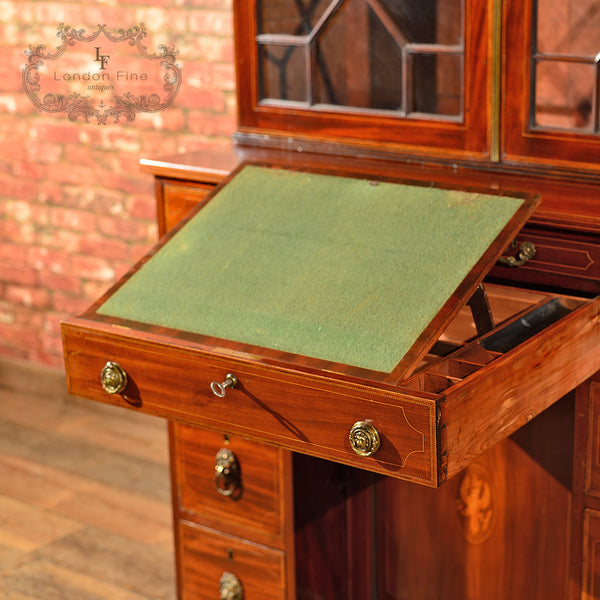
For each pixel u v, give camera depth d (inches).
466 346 60.0
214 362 59.6
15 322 145.9
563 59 70.4
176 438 87.7
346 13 79.3
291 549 83.7
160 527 113.7
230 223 72.1
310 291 63.5
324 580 87.8
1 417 140.4
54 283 139.9
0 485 122.9
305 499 83.4
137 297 67.0
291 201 72.8
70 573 105.3
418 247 64.9
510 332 63.0
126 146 127.3
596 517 72.2
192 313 64.3
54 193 135.4
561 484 74.8
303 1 81.0
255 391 58.7
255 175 77.0
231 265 67.9
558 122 72.0
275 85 84.7
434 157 77.4
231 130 118.7
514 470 77.1
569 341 62.1
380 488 85.9
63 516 116.0
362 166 78.4
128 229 130.7
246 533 86.0
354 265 64.9
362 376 55.3
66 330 65.6
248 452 83.4
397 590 87.7
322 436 56.8
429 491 82.9
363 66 79.7
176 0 117.6
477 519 80.6
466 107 75.0
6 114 135.9
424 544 84.7
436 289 61.0
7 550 109.4
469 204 67.6
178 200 84.1
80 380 66.4
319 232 68.9
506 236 63.9
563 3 69.6
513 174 74.2
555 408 73.4
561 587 77.3
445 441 52.4
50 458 129.2
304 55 82.2
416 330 58.2
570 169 71.8
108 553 108.8
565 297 66.6
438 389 55.1
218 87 118.1
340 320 60.4
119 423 138.1
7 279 144.2
